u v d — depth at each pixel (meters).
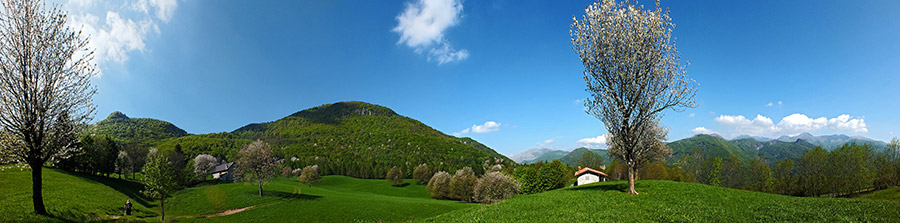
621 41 30.50
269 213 57.56
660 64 30.39
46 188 44.12
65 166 71.06
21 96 23.34
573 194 32.41
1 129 22.64
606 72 31.78
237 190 75.50
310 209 60.75
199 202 65.62
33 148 24.00
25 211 26.91
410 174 169.62
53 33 24.58
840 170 82.75
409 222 29.66
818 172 87.56
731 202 25.67
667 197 28.05
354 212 59.00
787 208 22.16
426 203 70.75
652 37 30.20
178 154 113.69
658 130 57.38
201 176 103.38
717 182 108.69
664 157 68.62
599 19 31.75
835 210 20.78
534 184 66.50
